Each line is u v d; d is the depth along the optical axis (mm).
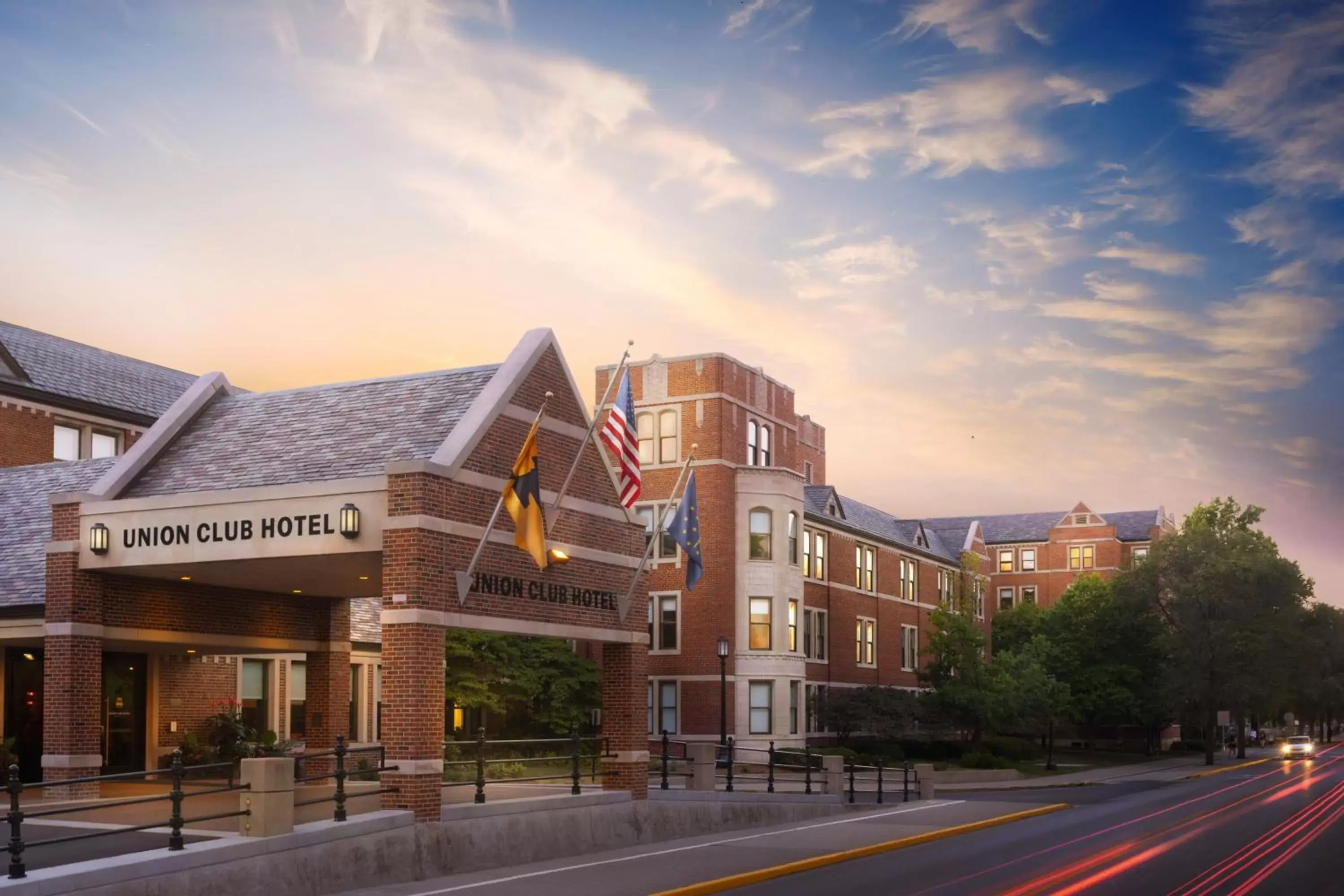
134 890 15945
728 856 24219
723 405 56781
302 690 38156
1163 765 75938
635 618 28281
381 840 20297
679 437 57188
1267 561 81375
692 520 29750
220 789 18125
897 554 74812
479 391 25297
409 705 21516
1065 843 27188
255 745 33344
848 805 35281
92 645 24078
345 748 20359
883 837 27812
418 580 21656
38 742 29781
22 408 39094
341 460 24156
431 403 25375
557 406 26406
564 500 26312
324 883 19016
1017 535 114562
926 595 78750
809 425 78688
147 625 25438
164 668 32719
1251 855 24562
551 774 38250
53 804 22578
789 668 56625
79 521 24234
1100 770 66875
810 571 63688
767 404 60625
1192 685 78562
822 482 79938
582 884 20109
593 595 26938
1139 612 85938
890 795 41062
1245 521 93812
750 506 57031
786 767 37906
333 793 25641
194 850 17078
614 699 28094
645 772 28125
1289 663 85000
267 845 18109
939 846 26969
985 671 63594
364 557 22750
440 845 21469
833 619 65375
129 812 22469
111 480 24781
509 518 24359
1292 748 91312
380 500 22141
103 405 41625
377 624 40844
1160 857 24109
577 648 55000
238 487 24266
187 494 23516
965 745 66938
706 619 55938
